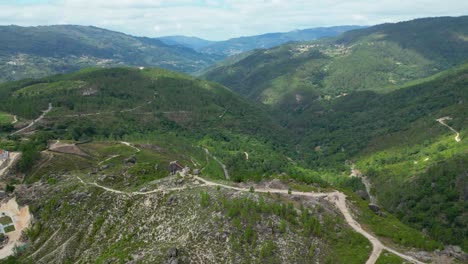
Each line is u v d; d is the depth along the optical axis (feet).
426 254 390.42
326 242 406.82
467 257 390.42
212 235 412.16
